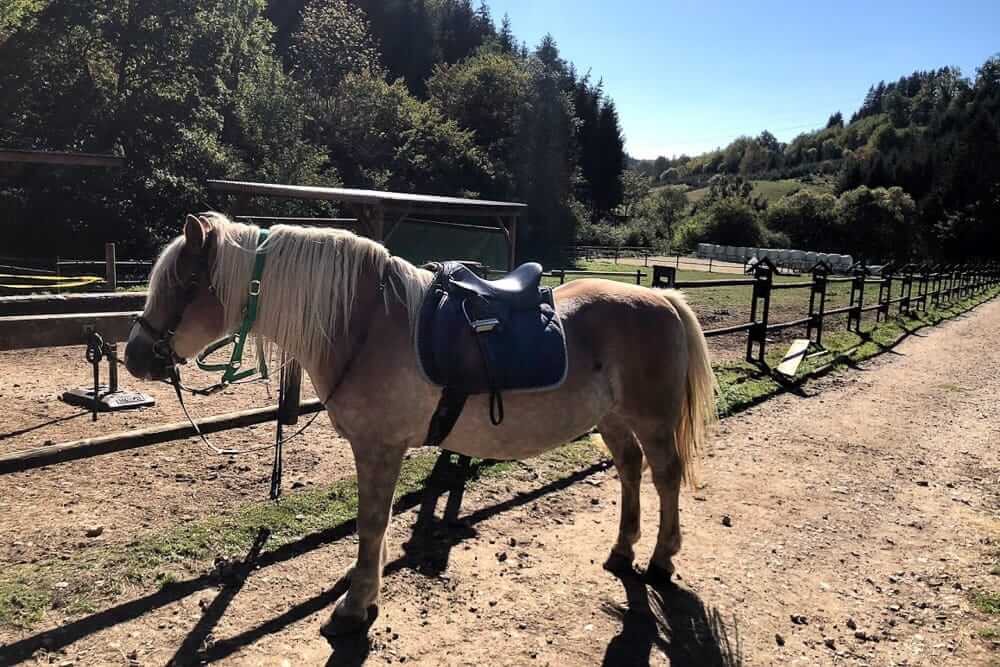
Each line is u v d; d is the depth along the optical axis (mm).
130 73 22781
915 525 4348
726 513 4395
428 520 3996
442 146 37969
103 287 11875
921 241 57844
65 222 19500
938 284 20375
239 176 23750
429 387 2754
